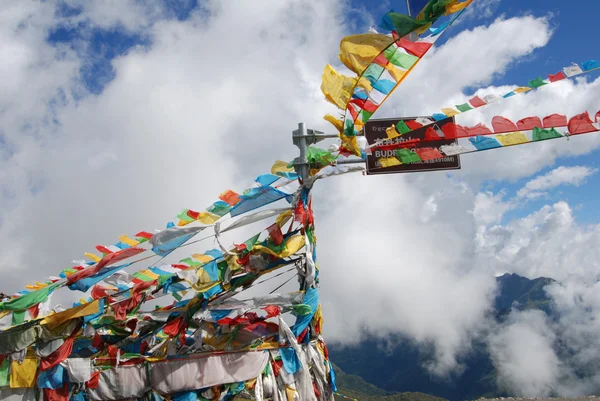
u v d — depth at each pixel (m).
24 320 10.41
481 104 8.86
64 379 10.62
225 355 11.61
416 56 7.95
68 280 10.78
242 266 11.38
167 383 11.13
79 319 10.77
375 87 8.74
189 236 11.05
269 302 11.89
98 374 11.07
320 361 13.01
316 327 13.12
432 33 7.58
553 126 8.62
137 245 11.55
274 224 11.55
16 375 10.27
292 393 11.95
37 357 10.46
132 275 11.34
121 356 11.58
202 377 11.27
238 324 12.15
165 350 11.86
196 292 11.09
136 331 11.79
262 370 11.79
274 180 11.74
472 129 9.14
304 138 12.20
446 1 6.48
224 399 11.56
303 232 12.15
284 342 12.14
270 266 11.76
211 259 11.07
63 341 10.68
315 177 11.58
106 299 10.71
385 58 8.19
